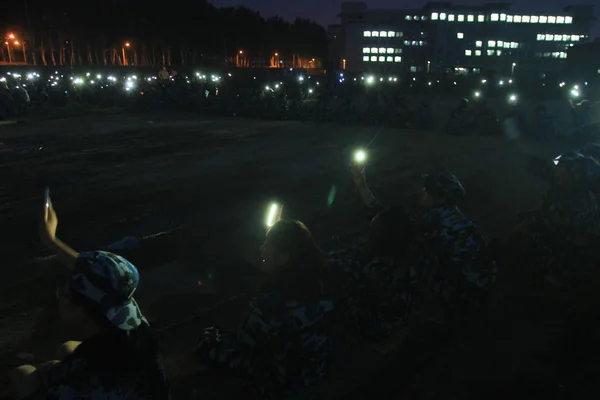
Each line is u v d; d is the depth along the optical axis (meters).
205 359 3.10
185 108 24.67
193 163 11.50
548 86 42.00
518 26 113.81
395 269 3.34
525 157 13.09
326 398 3.26
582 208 4.71
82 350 2.07
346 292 3.37
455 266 3.88
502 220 7.55
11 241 6.13
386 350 3.79
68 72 48.22
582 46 49.19
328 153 13.24
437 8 112.88
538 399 3.39
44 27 68.00
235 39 102.75
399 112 19.55
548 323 4.39
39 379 3.10
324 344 2.73
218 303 4.64
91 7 74.12
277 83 39.97
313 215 7.56
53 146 13.62
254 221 7.20
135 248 5.96
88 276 1.98
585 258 4.81
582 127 15.84
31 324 4.17
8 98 20.00
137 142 14.59
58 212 7.34
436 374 3.64
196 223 7.04
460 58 114.75
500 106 33.19
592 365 3.77
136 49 87.19
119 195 8.42
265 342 2.67
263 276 5.29
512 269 5.23
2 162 11.20
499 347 4.01
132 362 2.07
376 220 3.38
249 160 12.02
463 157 13.02
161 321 4.27
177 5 88.44
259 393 2.85
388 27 115.50
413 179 10.28
